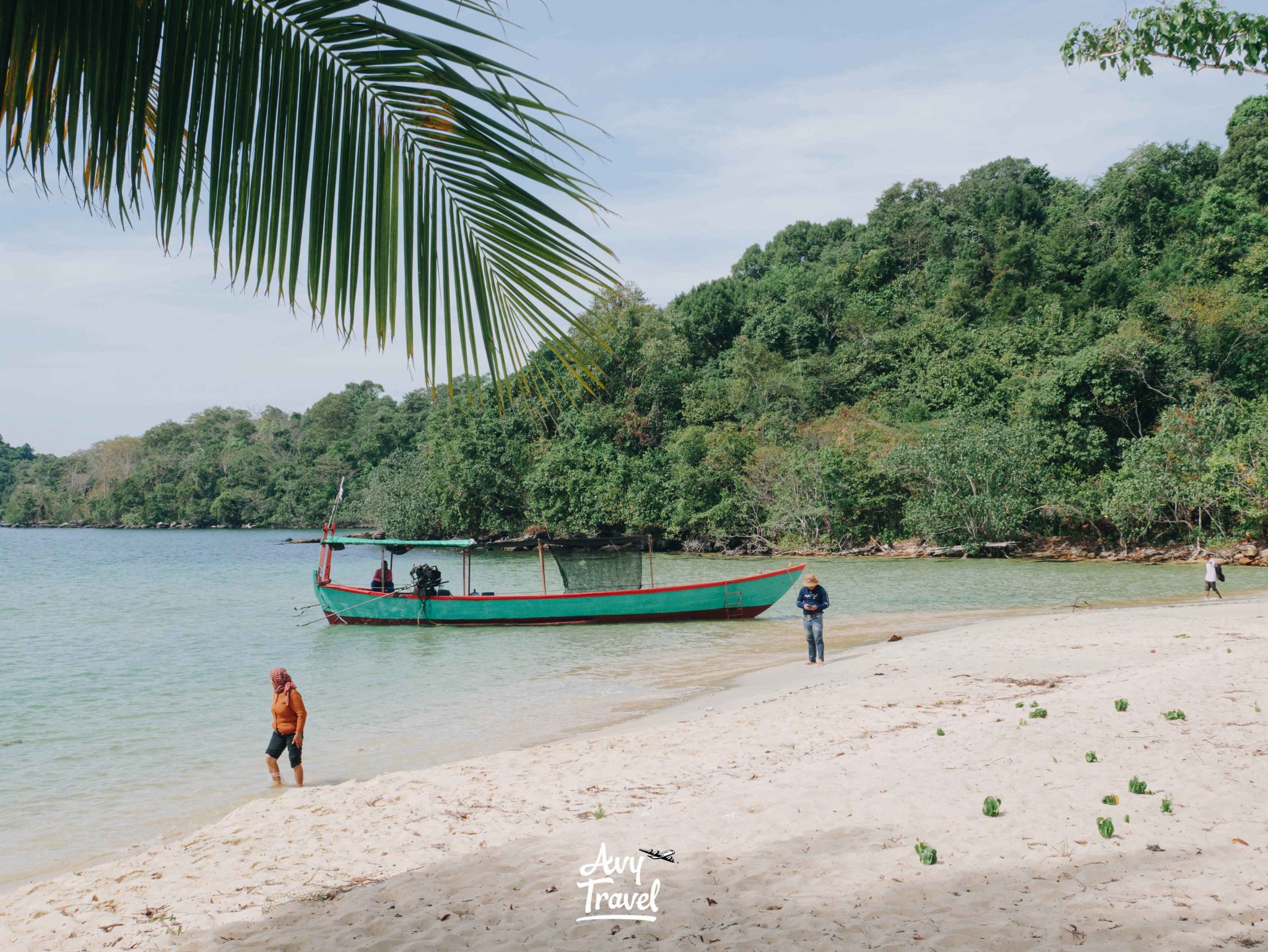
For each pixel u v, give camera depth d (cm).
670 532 6012
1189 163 8494
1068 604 2842
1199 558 4053
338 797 982
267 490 12012
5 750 1352
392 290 300
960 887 596
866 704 1317
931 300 8319
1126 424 4928
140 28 267
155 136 286
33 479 15450
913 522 5003
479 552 6525
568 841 771
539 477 6369
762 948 518
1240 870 595
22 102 264
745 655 2073
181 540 9238
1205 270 6519
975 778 862
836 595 3219
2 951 600
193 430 14250
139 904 679
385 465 9044
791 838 731
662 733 1227
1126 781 818
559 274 308
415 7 265
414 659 2103
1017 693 1327
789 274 9694
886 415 6419
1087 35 714
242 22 278
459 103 280
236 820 915
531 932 569
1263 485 3862
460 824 846
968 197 9788
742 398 6931
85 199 262
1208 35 657
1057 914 539
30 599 3534
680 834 764
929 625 2433
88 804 1088
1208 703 1102
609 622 2633
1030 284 7781
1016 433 4850
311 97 287
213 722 1524
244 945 580
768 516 5659
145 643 2389
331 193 291
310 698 1698
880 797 824
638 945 536
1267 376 5056
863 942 515
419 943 563
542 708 1569
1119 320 5988
